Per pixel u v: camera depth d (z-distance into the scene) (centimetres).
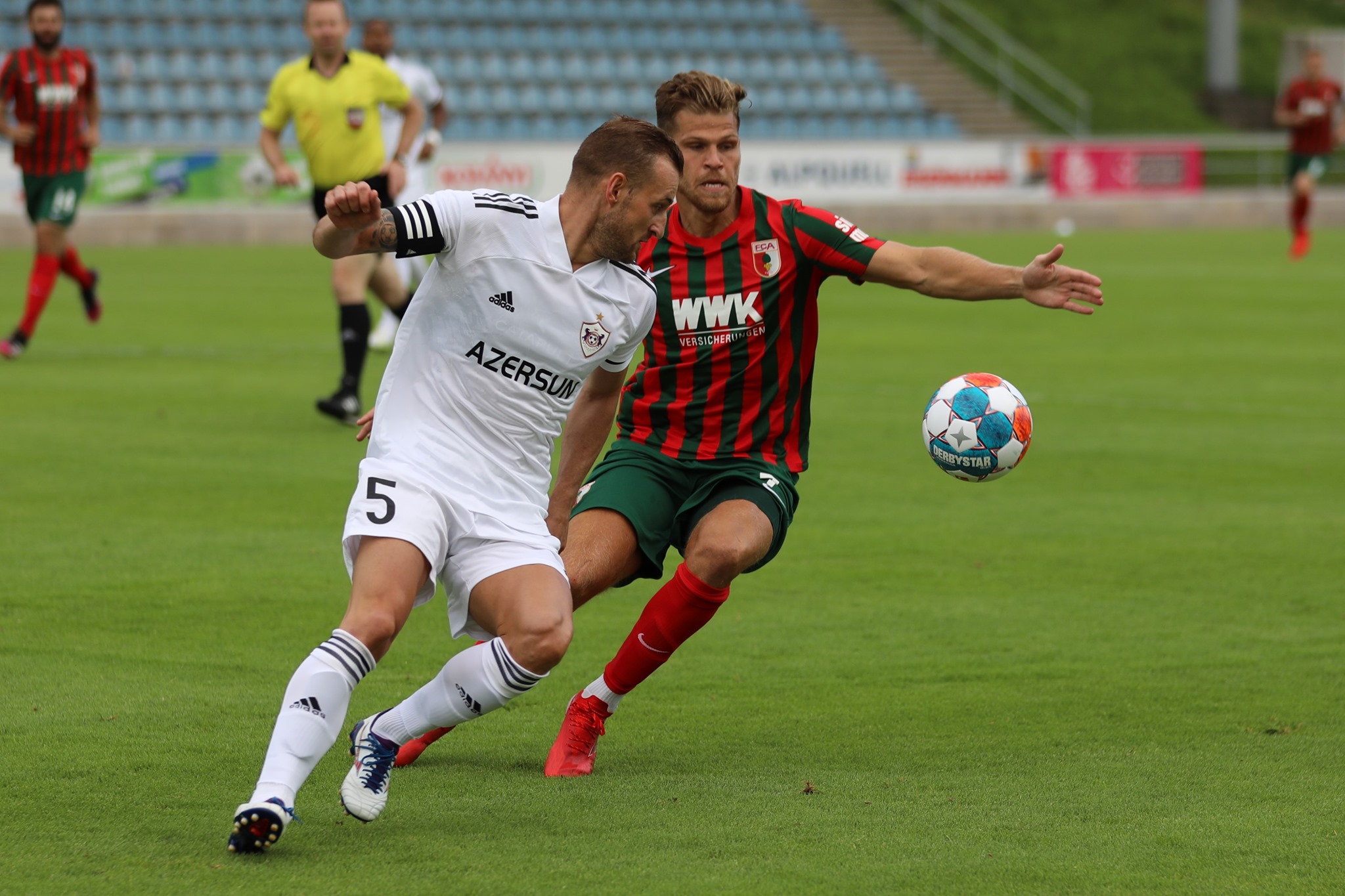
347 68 3694
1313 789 1472
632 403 1702
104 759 1505
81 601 2125
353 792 1308
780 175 10906
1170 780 1495
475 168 9894
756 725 1684
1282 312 6297
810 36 13388
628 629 2111
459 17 12325
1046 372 4656
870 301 7031
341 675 1270
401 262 4103
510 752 1589
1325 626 2120
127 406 3756
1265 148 13025
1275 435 3656
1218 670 1906
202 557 2388
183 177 9606
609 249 1384
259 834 1224
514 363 1375
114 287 6819
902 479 3123
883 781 1490
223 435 3409
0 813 1352
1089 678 1869
